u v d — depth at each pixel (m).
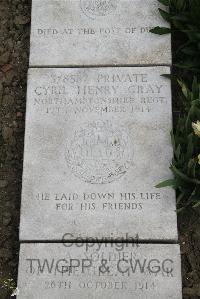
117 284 1.44
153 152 1.54
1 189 1.63
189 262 1.53
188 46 1.71
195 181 1.49
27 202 1.51
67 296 1.43
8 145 1.67
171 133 1.53
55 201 1.51
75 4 1.72
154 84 1.61
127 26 1.69
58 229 1.49
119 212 1.50
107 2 1.72
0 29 1.81
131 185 1.52
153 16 1.70
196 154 1.54
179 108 1.67
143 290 1.43
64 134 1.57
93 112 1.59
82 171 1.53
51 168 1.54
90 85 1.62
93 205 1.50
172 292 1.43
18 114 1.70
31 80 1.62
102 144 1.56
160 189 1.51
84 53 1.66
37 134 1.57
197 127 1.48
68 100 1.60
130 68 1.63
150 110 1.58
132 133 1.56
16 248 1.56
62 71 1.63
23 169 1.54
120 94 1.61
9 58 1.78
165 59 1.64
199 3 1.64
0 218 1.59
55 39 1.68
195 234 1.55
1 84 1.75
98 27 1.69
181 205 1.55
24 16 1.82
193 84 1.59
